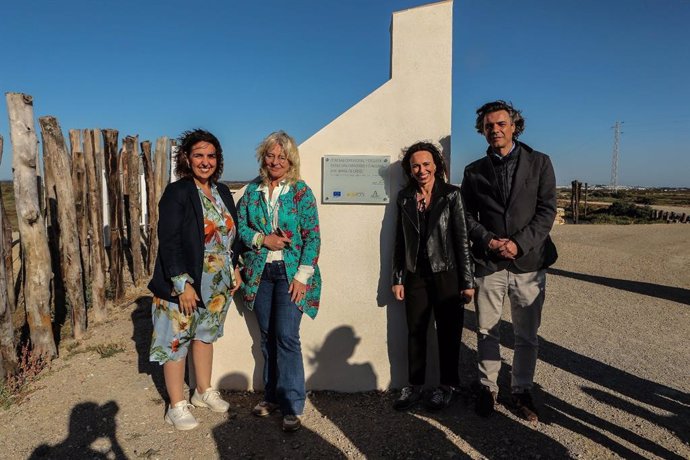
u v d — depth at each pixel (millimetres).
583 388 3875
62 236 4789
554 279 8633
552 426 3230
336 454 2904
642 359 4562
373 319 3646
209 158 3082
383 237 3574
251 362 3709
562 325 5719
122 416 3361
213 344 3686
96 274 5402
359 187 3529
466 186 3342
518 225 3115
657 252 11188
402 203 3279
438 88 3467
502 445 2988
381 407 3479
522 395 3334
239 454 2912
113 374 4051
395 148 3516
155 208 7328
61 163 4742
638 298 7141
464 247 3188
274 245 3105
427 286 3305
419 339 3363
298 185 3197
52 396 3656
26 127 4121
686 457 2883
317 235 3195
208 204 3117
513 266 3188
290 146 3137
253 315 3652
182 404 3232
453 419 3309
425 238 3209
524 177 3109
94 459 2861
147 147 7141
